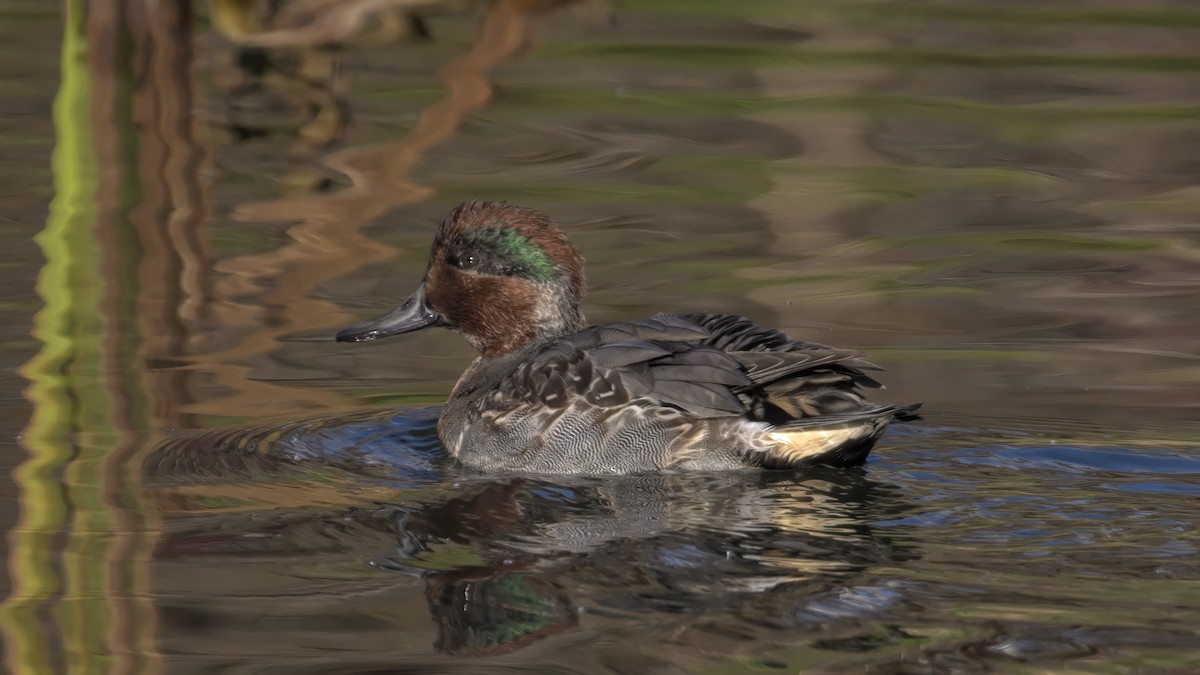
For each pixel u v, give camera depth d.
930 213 20.47
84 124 18.83
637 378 13.31
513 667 9.25
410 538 11.57
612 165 21.91
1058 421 14.27
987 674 9.10
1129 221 20.14
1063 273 18.52
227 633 9.75
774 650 9.46
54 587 10.47
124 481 12.73
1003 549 11.16
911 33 27.09
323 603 10.26
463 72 25.47
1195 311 17.27
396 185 21.05
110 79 20.05
